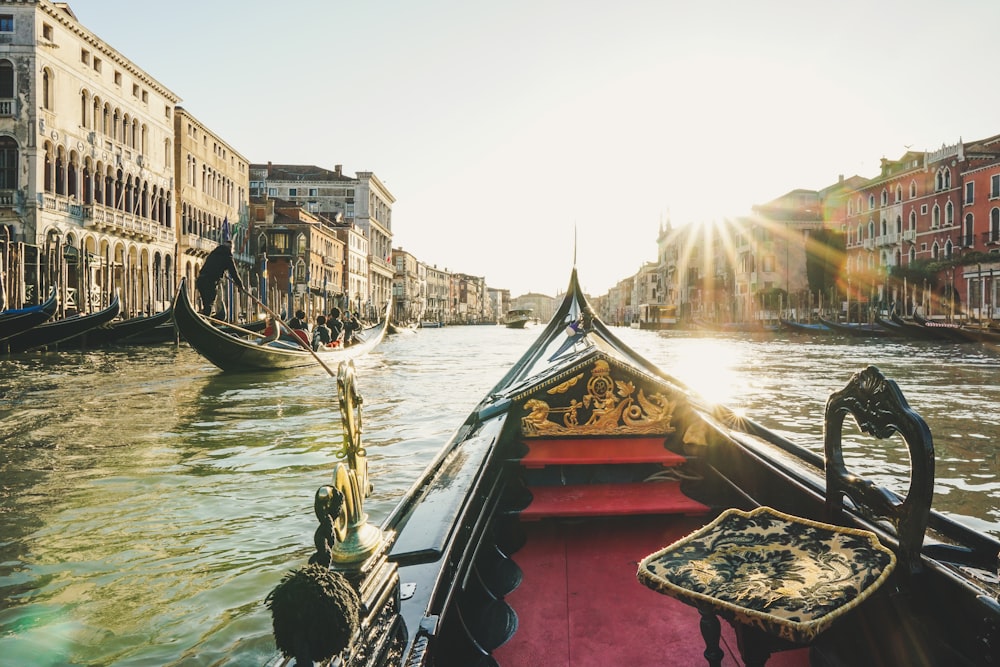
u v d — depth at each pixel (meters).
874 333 38.41
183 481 6.03
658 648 2.45
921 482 1.88
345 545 1.50
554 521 3.58
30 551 4.39
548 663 2.36
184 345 27.92
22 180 25.00
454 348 32.41
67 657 3.15
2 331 18.25
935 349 28.52
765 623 1.66
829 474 2.38
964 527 2.05
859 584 1.80
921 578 1.90
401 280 88.19
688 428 4.13
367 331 26.48
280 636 1.14
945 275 38.84
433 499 2.70
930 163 40.88
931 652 1.86
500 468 3.79
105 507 5.30
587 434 4.26
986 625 1.64
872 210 47.34
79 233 27.69
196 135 39.47
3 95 25.08
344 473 1.48
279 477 6.18
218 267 12.30
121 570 4.11
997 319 34.09
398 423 9.10
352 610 1.19
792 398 12.04
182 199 37.56
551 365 4.97
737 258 62.66
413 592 1.92
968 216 38.31
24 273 24.31
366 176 65.81
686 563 1.97
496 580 2.97
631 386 4.25
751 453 3.37
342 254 57.88
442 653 1.92
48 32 26.14
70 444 7.64
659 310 78.06
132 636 3.33
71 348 24.08
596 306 172.00
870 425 2.11
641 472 4.11
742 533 2.13
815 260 52.94
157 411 10.07
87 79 28.56
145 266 33.81
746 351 28.42
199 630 3.39
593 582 2.94
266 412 9.95
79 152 27.94
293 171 66.62
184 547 4.47
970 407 10.91
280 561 4.25
